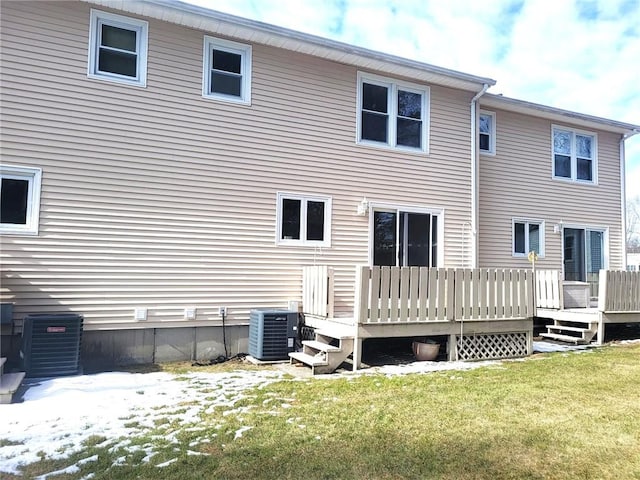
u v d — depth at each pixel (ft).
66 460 10.84
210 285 24.18
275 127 26.27
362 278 21.72
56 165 21.18
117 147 22.44
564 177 39.27
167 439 12.19
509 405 15.61
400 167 30.01
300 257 26.66
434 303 23.34
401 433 12.97
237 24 24.04
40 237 20.71
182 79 24.06
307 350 23.41
